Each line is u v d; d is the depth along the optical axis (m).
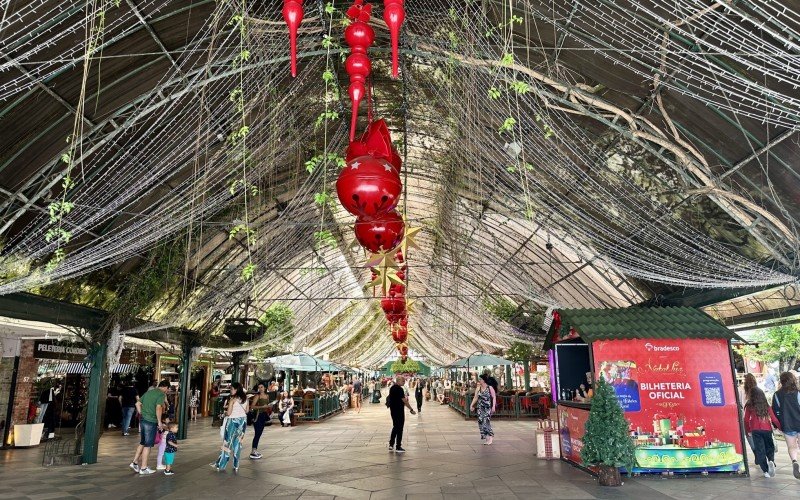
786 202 6.07
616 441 7.41
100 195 7.23
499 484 7.57
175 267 10.80
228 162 7.68
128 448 12.72
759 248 6.86
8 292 7.23
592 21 5.28
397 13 3.02
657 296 9.84
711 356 8.33
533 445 12.00
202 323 14.40
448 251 14.25
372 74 7.23
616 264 8.48
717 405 8.16
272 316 16.89
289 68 6.66
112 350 10.59
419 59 6.68
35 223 6.92
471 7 5.68
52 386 15.71
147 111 5.91
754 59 4.75
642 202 7.27
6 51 4.99
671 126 5.91
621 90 5.94
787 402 7.75
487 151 7.55
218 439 14.44
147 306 11.03
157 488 7.74
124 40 5.61
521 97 6.29
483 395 12.77
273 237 12.23
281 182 9.86
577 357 10.44
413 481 7.92
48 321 9.09
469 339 23.70
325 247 14.65
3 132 5.78
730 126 5.60
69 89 5.80
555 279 12.33
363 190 3.71
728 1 4.36
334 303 20.94
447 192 10.69
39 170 6.43
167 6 5.45
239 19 5.22
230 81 6.52
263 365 20.53
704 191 6.20
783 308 9.25
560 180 7.50
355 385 30.97
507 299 15.23
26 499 7.12
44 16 4.88
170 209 8.16
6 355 13.10
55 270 7.28
